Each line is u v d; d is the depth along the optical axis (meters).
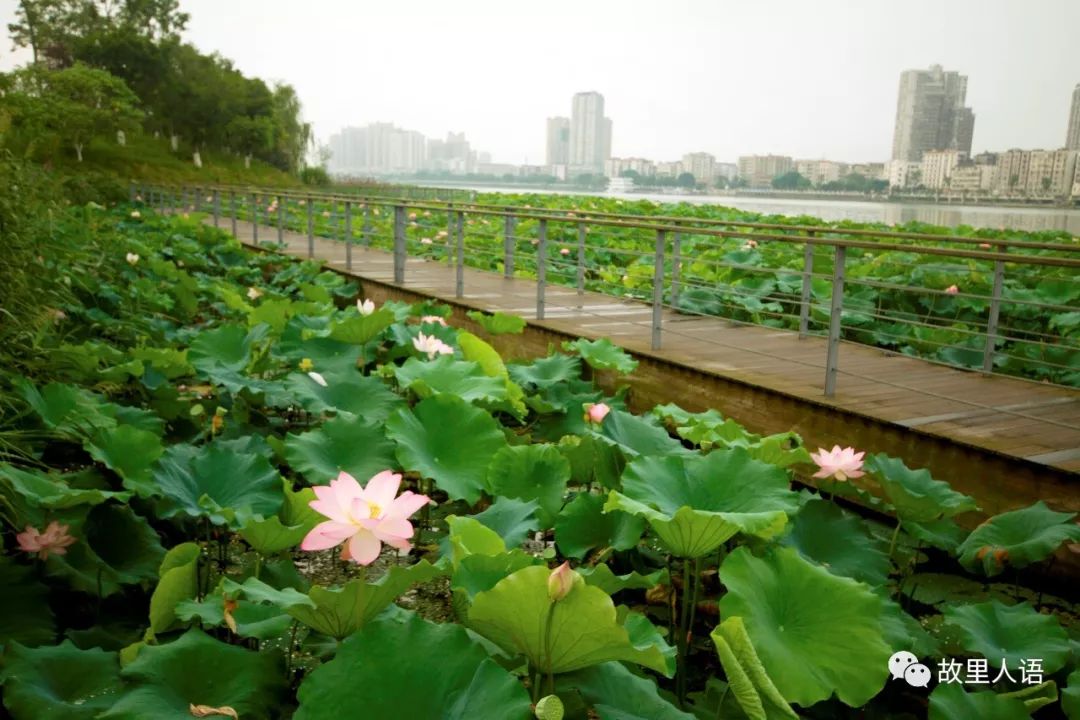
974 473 3.82
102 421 3.25
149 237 11.53
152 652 1.82
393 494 1.63
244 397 4.09
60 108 29.44
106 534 2.62
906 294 8.33
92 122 31.81
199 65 45.03
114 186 21.92
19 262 4.20
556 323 6.97
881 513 4.01
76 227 7.93
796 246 11.30
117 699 1.76
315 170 53.75
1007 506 3.70
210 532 3.04
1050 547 2.62
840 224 13.66
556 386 4.64
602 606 1.53
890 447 4.20
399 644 1.55
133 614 2.46
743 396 5.02
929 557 3.47
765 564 2.11
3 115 5.70
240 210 21.08
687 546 2.24
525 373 4.84
